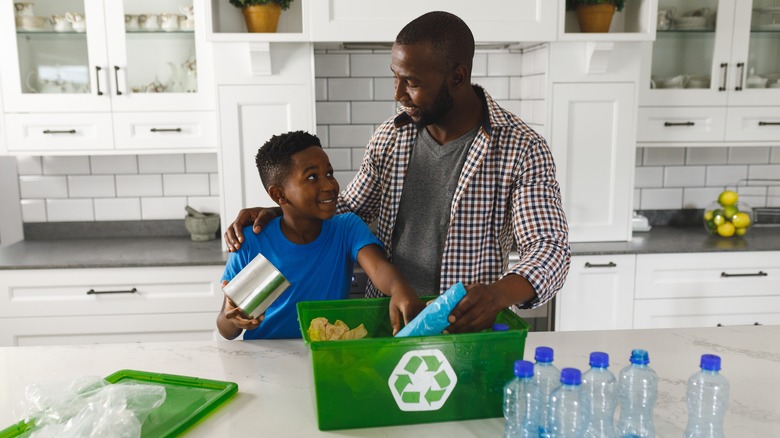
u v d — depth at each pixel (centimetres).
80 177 285
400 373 100
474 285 107
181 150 259
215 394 111
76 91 254
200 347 137
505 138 142
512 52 288
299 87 249
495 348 101
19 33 248
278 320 145
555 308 257
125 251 262
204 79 254
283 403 110
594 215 267
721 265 260
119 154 271
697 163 305
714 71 269
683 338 141
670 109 270
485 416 104
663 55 274
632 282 258
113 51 250
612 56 256
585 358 127
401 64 128
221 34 236
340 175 291
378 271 133
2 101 250
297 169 135
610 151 263
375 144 159
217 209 292
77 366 126
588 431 91
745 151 306
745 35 267
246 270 116
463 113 144
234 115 248
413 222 152
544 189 138
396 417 102
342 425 101
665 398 111
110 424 94
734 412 106
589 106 259
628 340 140
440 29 128
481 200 144
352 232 147
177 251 261
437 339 99
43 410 101
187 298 247
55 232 288
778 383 117
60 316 245
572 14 263
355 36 241
